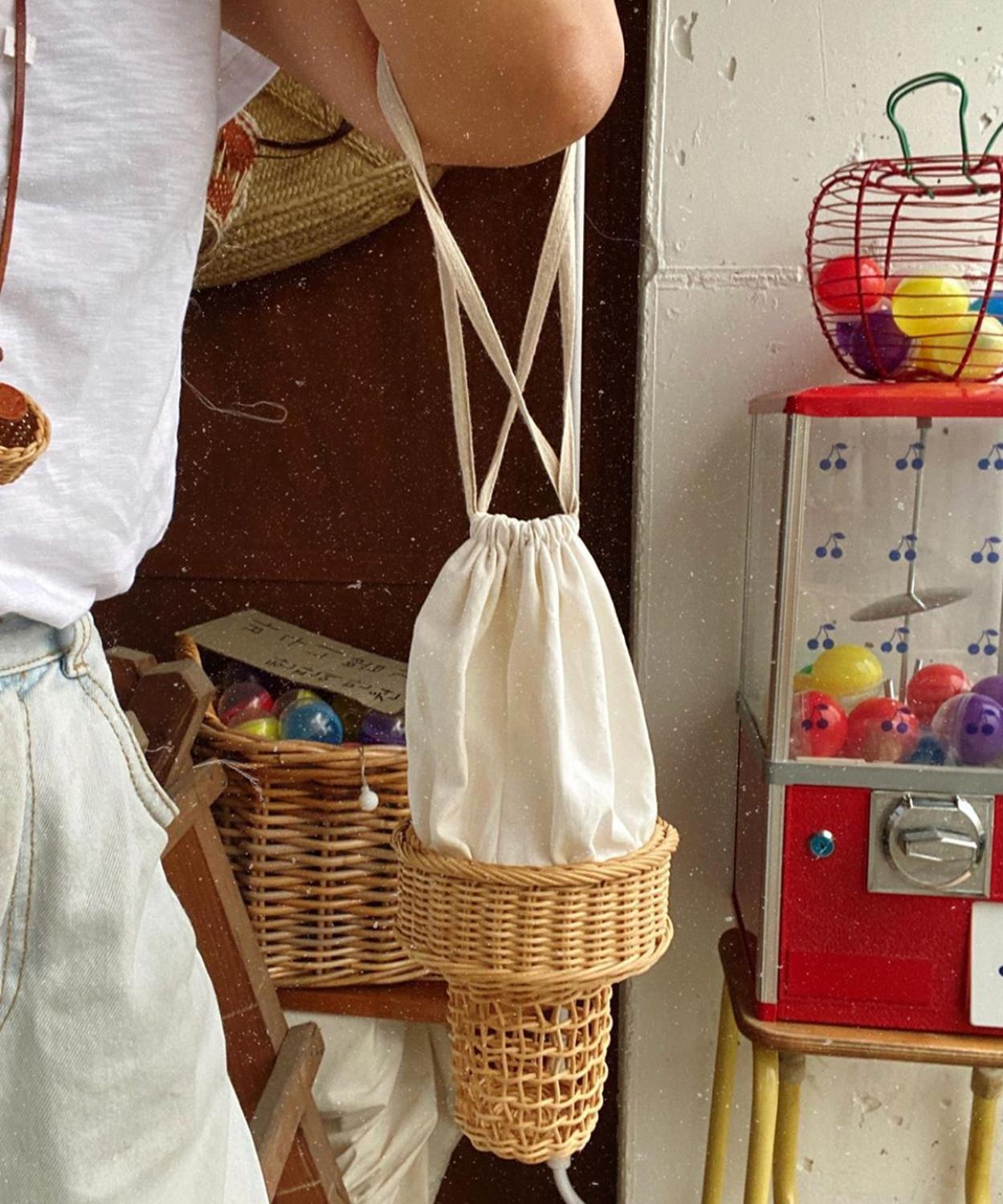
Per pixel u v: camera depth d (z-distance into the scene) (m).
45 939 0.64
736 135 1.29
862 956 1.15
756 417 1.30
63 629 0.68
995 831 1.11
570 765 0.86
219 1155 0.76
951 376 1.15
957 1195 1.42
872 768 1.12
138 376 0.65
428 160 0.74
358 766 1.19
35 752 0.63
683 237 1.32
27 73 0.57
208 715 1.21
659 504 1.36
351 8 0.68
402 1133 1.32
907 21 1.26
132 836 0.68
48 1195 0.65
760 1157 1.19
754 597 1.29
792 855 1.14
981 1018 1.13
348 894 1.24
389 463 1.52
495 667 0.88
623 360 1.45
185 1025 0.73
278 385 1.53
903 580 1.17
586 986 0.89
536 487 1.50
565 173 0.81
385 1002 1.24
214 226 1.39
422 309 1.49
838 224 1.20
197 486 1.56
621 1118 1.48
